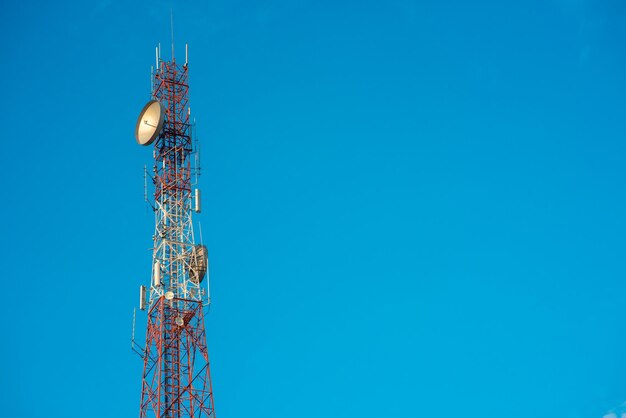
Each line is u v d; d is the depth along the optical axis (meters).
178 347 108.00
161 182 116.50
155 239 114.19
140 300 110.25
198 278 111.62
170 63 124.06
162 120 116.31
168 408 104.62
